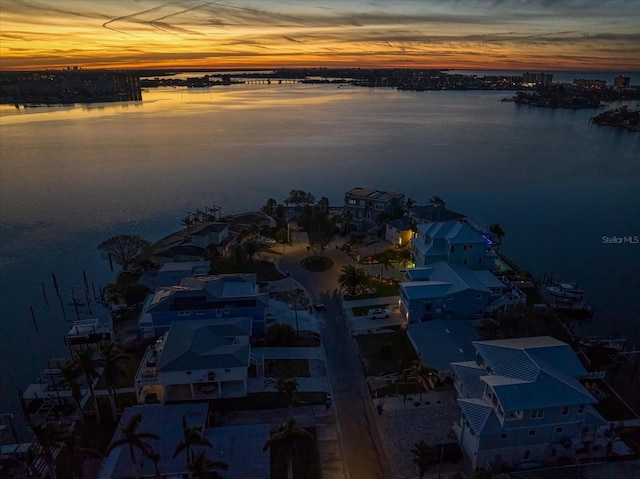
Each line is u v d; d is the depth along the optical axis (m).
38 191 151.62
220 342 52.06
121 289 73.94
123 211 133.00
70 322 77.50
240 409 48.00
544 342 47.09
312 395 50.31
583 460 40.72
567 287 81.25
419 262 79.00
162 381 48.31
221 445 40.38
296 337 60.81
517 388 39.69
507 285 74.75
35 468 41.53
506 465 39.97
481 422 39.47
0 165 188.12
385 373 54.53
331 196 150.12
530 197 150.75
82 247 108.19
